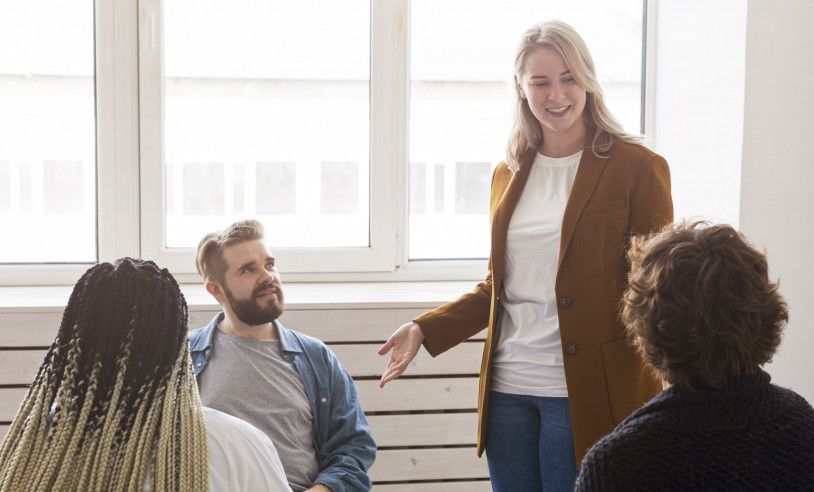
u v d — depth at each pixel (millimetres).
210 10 2615
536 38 1563
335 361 1756
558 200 1578
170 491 986
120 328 1033
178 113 2629
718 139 2367
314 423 1677
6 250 2611
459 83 2729
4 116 2572
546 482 1557
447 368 2318
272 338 1727
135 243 2617
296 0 2648
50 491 966
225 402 1625
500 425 1610
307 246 2707
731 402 846
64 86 2584
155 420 1019
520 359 1582
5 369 2186
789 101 2264
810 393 2330
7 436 1026
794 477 812
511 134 1667
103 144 2576
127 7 2551
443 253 2781
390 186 2699
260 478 1083
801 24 2246
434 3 2697
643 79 2752
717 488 812
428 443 2322
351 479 1582
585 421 1491
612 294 1504
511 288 1616
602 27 2744
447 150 2750
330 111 2689
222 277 1668
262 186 2682
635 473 839
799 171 2283
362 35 2680
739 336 839
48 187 2607
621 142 1569
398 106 2680
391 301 2318
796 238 2297
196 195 2660
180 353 1073
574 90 1535
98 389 1009
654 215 1500
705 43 2424
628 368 1503
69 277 2615
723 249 872
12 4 2551
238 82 2646
